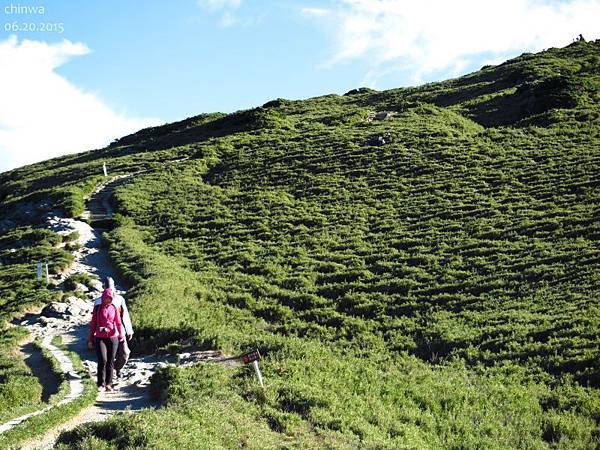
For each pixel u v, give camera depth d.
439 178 42.06
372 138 53.19
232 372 15.88
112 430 9.88
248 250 35.66
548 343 19.80
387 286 27.98
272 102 86.56
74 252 38.34
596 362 17.97
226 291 29.67
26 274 33.59
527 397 16.12
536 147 44.62
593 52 80.62
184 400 13.02
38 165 93.44
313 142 55.59
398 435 12.79
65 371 17.39
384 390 15.59
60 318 26.88
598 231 29.11
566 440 13.63
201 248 37.22
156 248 37.78
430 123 56.69
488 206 35.81
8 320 26.67
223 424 10.95
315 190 44.34
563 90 56.47
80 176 63.22
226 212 42.94
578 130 47.03
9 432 11.12
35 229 43.41
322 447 10.78
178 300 27.03
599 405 15.48
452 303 25.16
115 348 15.33
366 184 43.81
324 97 91.25
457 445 12.83
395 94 83.38
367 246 33.75
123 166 62.75
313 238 36.00
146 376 16.75
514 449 13.03
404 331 23.19
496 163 42.75
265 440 10.70
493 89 70.38
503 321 22.41
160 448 8.98
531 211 33.62
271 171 50.00
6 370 17.64
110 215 45.97
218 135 69.94
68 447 9.48
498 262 28.20
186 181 51.47
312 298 27.66
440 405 15.18
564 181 36.94
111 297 15.43
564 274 25.52
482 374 18.45
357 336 23.08
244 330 23.42
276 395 13.57
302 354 18.08
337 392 14.66
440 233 33.38
